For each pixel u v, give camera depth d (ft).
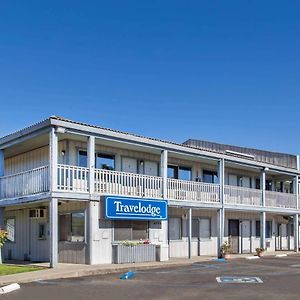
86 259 69.92
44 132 67.46
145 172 87.30
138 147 80.59
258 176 117.29
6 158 90.58
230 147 122.62
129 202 74.33
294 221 117.29
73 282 52.90
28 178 70.95
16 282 51.75
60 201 70.69
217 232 96.53
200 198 88.99
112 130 72.74
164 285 50.42
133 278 56.59
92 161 70.49
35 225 80.23
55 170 65.77
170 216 90.22
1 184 77.97
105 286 49.57
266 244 115.65
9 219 88.02
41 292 45.37
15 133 73.20
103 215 71.05
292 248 124.67
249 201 102.53
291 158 127.34
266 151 125.80
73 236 73.26
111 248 72.90
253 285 50.70
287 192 129.49
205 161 97.50
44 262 75.31
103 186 72.43
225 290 46.88
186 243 92.58
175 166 94.12
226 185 100.07
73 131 67.82
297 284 51.62
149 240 80.12
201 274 61.11
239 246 107.14
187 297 42.45
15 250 85.10
